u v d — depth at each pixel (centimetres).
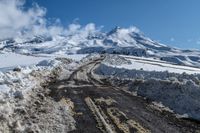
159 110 2494
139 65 7581
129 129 1847
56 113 2138
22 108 2066
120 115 2192
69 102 2550
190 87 2881
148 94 3200
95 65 7575
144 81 3762
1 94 2225
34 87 2972
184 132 1864
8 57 10294
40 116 2019
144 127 1909
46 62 6425
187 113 2414
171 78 3650
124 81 4250
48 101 2495
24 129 1709
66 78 4412
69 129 1806
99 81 4359
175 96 2852
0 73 3083
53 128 1806
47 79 3969
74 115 2125
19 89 2572
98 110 2312
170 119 2197
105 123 1947
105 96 2969
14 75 3231
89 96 2912
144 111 2397
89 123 1939
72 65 7144
